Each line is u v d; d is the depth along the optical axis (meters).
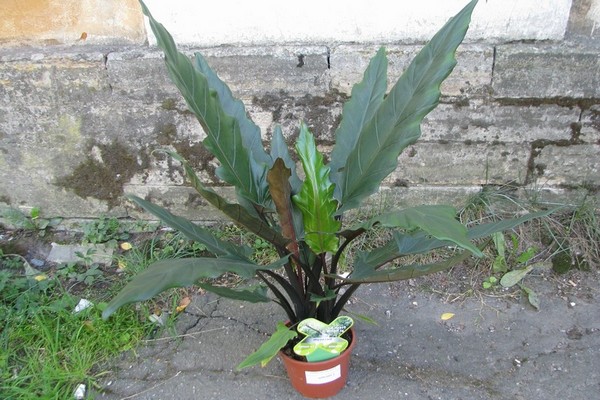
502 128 2.81
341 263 2.81
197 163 2.98
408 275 1.69
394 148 1.70
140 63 2.74
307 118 2.85
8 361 2.41
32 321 2.56
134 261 2.92
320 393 2.17
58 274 2.89
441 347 2.43
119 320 2.54
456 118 2.79
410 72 1.74
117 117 2.88
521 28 2.65
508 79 2.68
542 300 2.64
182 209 3.13
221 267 1.62
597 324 2.51
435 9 2.64
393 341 2.47
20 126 2.91
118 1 2.75
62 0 2.75
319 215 1.79
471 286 2.74
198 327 2.59
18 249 3.08
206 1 2.68
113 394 2.28
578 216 2.90
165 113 2.86
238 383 2.30
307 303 2.05
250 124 2.07
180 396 2.26
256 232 1.72
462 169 2.94
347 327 1.97
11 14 2.78
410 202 3.04
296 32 2.74
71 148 2.97
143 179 3.05
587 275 2.77
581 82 2.66
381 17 2.68
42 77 2.78
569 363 2.33
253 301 1.95
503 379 2.27
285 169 1.59
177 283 1.49
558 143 2.83
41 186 3.09
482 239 2.86
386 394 2.22
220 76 2.77
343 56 2.69
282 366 2.38
